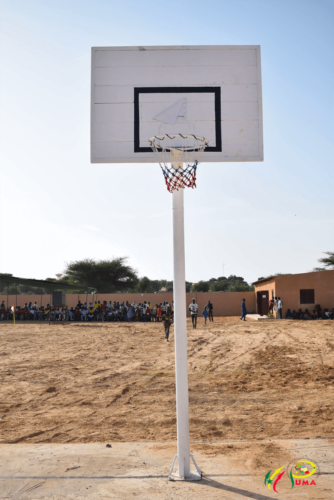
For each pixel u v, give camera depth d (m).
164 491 4.33
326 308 31.92
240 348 16.28
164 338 20.34
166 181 5.36
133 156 5.46
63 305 30.98
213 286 74.06
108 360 14.02
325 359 13.34
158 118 5.55
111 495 4.25
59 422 7.21
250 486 4.44
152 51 5.66
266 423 7.07
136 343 18.48
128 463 5.12
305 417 7.36
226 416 7.52
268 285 35.22
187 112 5.58
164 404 8.44
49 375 11.52
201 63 5.68
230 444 5.82
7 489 4.41
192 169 5.46
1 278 31.83
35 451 5.57
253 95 5.66
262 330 22.77
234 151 5.55
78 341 19.36
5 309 34.81
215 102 5.61
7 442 6.14
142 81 5.60
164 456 5.37
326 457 5.26
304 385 9.92
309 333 20.62
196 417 7.48
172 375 11.45
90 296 40.12
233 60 5.70
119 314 32.91
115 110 5.54
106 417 7.52
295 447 5.64
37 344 18.33
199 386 10.02
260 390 9.54
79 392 9.52
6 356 14.95
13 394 9.38
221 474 4.77
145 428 6.86
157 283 87.50
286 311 32.28
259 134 5.60
